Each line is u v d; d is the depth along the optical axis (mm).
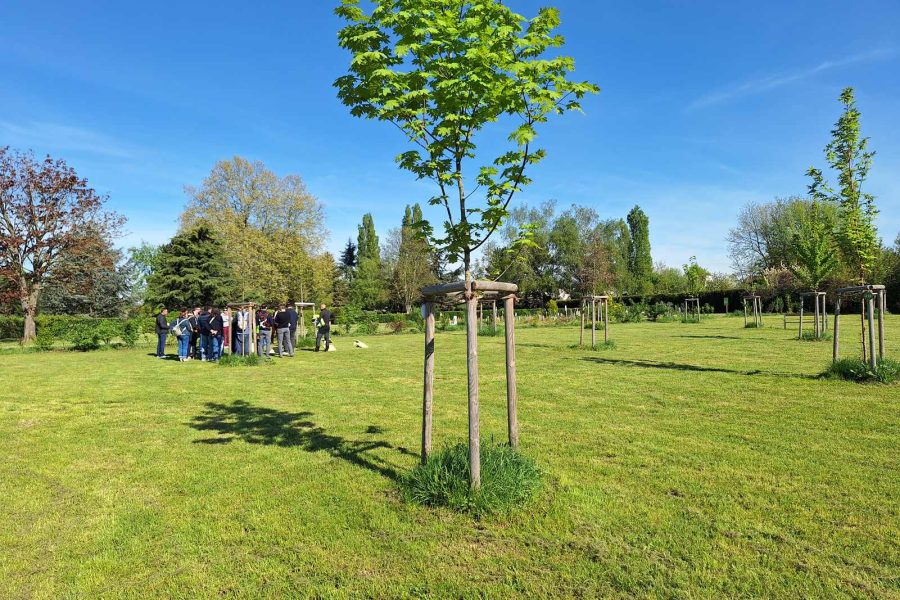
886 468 4707
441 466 4199
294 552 3428
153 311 37500
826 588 2885
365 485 4574
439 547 3434
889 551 3258
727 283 51719
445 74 4219
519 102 4297
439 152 4504
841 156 10352
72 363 16016
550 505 4004
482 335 24156
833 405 7184
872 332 8789
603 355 14523
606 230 57375
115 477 4965
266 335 16547
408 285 53906
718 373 10430
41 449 5965
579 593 2904
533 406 7754
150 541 3629
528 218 53250
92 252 26266
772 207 52781
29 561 3373
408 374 11898
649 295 48562
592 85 4172
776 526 3629
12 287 25047
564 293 57062
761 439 5695
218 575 3172
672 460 5055
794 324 26375
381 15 4309
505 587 2963
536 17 4176
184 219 39344
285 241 38062
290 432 6586
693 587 2922
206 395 9438
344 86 4582
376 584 3027
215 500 4332
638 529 3613
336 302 60750
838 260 16922
